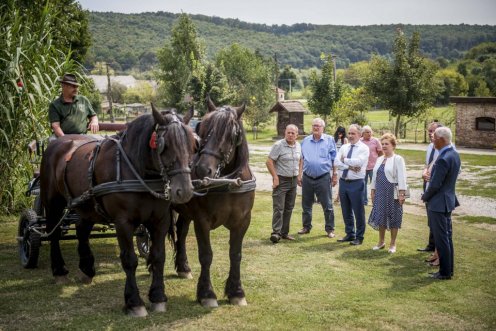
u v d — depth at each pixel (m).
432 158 8.21
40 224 6.82
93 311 5.30
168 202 5.22
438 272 6.68
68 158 6.00
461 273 6.87
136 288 5.22
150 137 4.96
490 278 6.64
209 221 5.50
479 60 105.81
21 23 10.38
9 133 9.34
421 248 8.19
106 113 66.81
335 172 9.10
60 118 7.16
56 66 10.08
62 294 5.86
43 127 9.69
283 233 8.80
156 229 5.30
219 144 5.05
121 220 5.08
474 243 8.60
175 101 47.91
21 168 9.97
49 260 7.38
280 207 8.55
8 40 9.30
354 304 5.61
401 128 39.97
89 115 7.49
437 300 5.78
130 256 5.14
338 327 4.95
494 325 5.05
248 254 7.80
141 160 4.99
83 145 6.13
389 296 5.91
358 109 38.62
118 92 90.06
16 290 6.00
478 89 63.47
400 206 7.91
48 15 9.95
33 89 9.48
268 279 6.52
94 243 8.37
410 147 29.55
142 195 5.06
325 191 9.02
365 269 7.05
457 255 7.80
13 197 10.14
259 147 31.38
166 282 6.36
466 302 5.72
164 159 4.67
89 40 30.67
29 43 9.26
